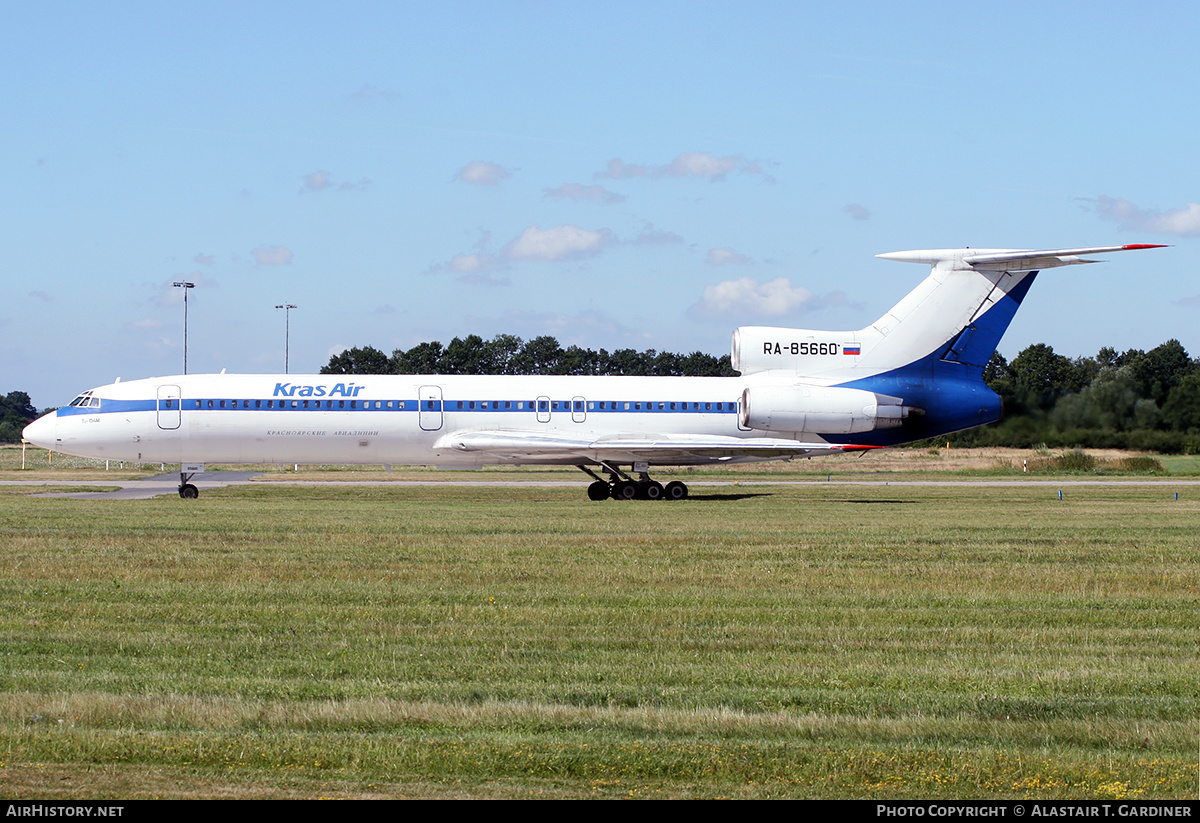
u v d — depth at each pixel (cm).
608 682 3306
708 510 9656
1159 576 5438
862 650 3769
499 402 11325
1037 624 4259
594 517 8669
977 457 19462
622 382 11719
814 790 2383
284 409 10988
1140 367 19288
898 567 5672
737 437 11706
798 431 11350
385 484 14012
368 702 2972
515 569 5469
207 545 6322
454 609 4409
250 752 2527
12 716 2812
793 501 11144
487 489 13012
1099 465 17400
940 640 3934
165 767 2442
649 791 2358
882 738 2766
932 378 11662
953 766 2519
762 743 2688
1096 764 2555
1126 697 3178
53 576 5156
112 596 4638
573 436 11425
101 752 2509
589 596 4741
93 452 10931
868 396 11369
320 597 4659
